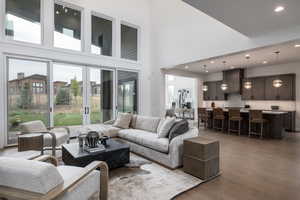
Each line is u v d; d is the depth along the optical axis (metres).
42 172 1.22
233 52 4.74
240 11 3.00
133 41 7.20
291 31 3.65
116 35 6.49
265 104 7.92
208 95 9.88
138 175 2.75
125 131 4.27
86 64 5.75
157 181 2.56
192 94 11.59
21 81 4.59
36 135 3.22
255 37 4.25
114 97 6.41
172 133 3.16
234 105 8.95
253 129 6.14
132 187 2.38
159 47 7.12
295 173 2.91
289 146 4.65
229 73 8.61
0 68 4.26
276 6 2.83
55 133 3.81
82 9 5.73
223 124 6.82
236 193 2.29
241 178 2.72
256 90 7.96
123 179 2.61
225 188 2.42
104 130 4.27
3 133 4.29
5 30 4.43
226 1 2.70
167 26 6.75
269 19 3.30
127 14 6.81
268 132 5.80
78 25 5.73
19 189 1.26
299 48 5.04
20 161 1.31
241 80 8.37
